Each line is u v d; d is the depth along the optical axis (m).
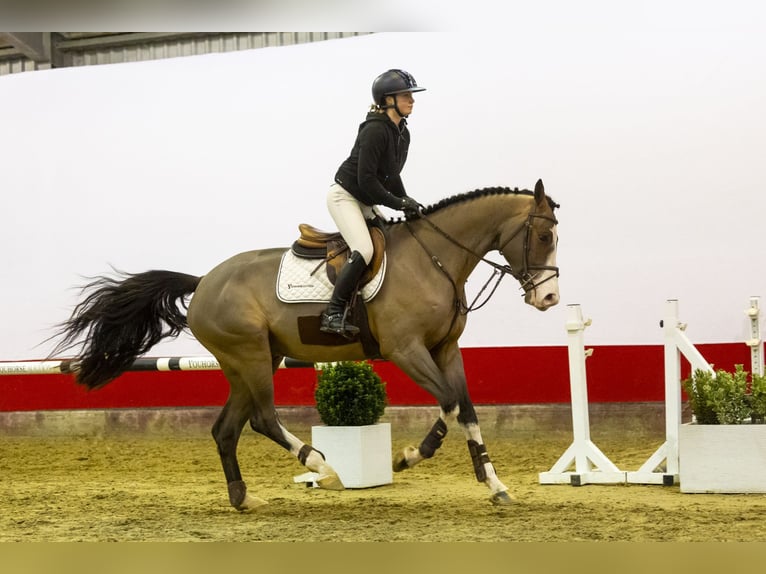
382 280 5.57
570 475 6.88
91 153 10.82
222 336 5.85
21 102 11.05
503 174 9.56
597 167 9.30
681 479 6.23
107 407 10.66
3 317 10.95
